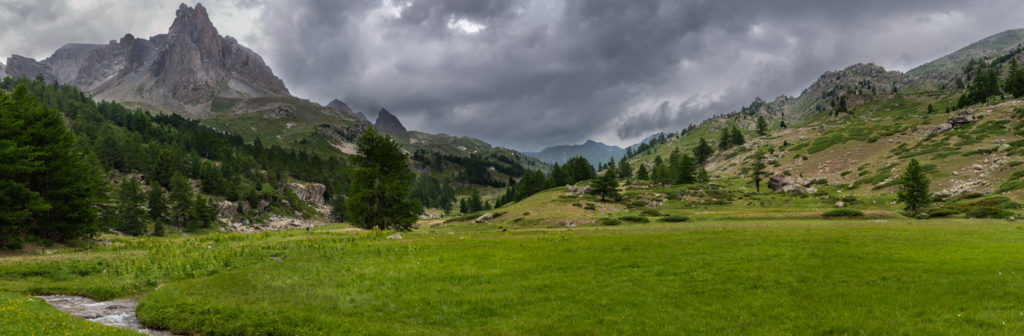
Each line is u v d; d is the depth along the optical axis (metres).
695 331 14.23
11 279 23.28
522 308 17.72
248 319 16.50
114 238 49.34
